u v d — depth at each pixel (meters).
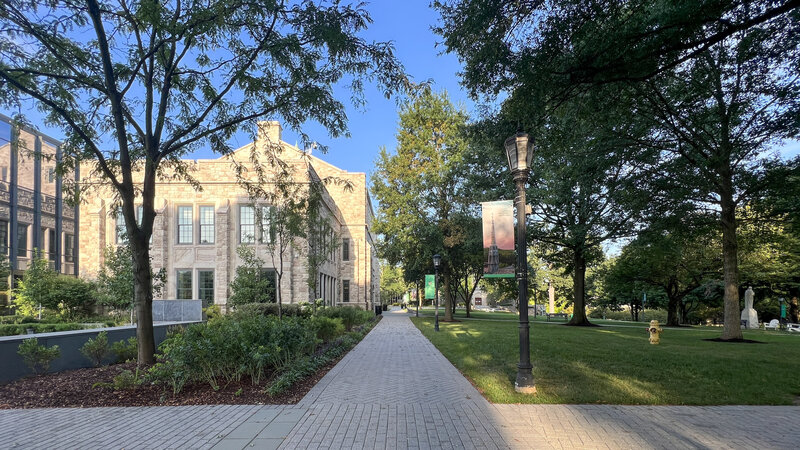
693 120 14.14
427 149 28.80
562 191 22.41
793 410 6.62
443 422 5.80
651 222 18.47
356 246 44.22
